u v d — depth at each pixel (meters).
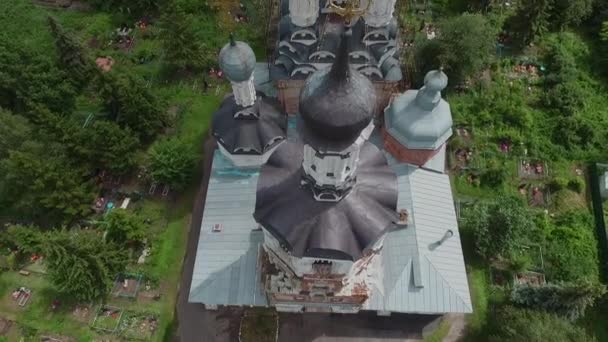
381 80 41.06
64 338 41.34
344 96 19.27
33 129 46.41
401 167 42.19
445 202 41.44
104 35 59.53
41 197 43.66
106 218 45.38
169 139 50.12
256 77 47.00
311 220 26.11
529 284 40.84
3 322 42.16
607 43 58.12
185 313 42.22
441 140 40.69
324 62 39.50
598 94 55.00
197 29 59.09
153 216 46.91
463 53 50.41
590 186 48.78
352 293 33.09
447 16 60.47
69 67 53.19
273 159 28.44
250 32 59.16
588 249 44.94
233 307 42.06
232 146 40.75
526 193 48.22
